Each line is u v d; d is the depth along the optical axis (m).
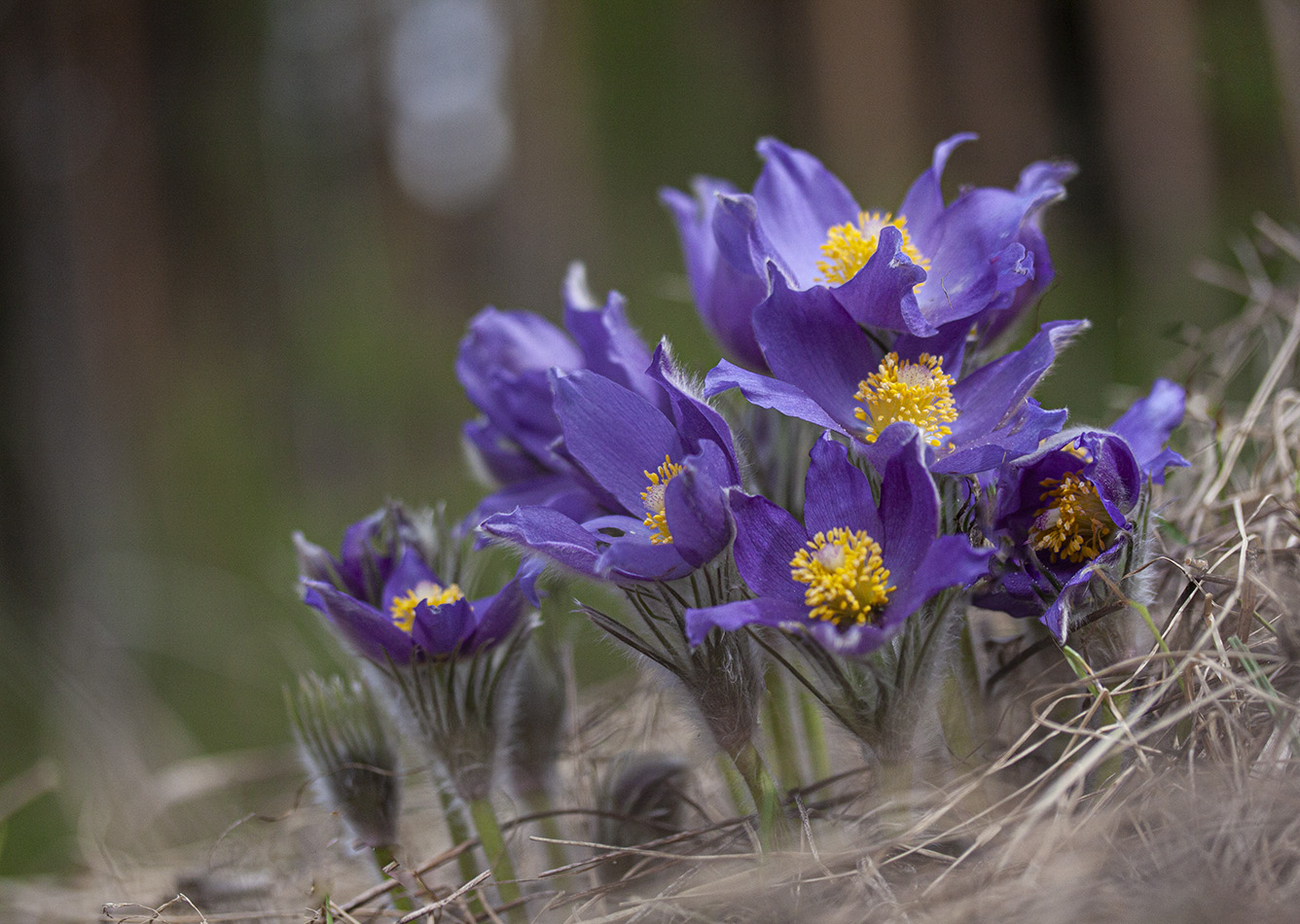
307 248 2.87
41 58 2.06
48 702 1.41
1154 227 2.10
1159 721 0.63
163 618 1.69
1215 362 0.80
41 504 1.94
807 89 2.56
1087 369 1.54
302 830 0.77
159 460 2.10
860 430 0.62
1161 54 2.09
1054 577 0.62
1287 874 0.60
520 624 0.66
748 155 2.67
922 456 0.60
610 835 0.68
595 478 0.63
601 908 0.66
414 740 0.66
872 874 0.62
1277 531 0.69
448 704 0.65
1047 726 0.64
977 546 0.63
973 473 0.61
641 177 2.79
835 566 0.61
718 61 2.72
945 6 2.45
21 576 1.89
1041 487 0.63
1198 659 0.63
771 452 0.67
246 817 0.71
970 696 0.66
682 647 0.62
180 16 2.32
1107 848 0.61
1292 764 0.62
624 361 0.64
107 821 0.84
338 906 0.67
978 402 0.62
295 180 2.89
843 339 0.63
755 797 0.63
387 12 3.50
